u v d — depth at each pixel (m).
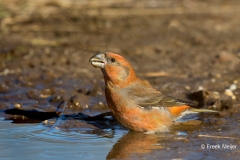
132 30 19.16
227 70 14.95
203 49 17.03
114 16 20.42
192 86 13.41
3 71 14.62
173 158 8.43
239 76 14.26
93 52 16.59
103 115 11.41
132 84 10.26
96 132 10.30
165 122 10.34
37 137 9.91
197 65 15.42
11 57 15.84
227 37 18.50
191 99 12.40
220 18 20.88
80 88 13.22
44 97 12.66
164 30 19.28
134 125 10.22
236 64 15.48
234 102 11.94
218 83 13.59
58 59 15.71
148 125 10.18
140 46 17.39
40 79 13.95
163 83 13.70
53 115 11.54
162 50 16.95
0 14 18.91
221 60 15.78
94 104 12.02
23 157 8.69
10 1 19.30
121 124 10.84
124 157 8.58
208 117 11.14
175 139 9.61
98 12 20.42
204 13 21.39
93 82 13.77
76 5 20.28
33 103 12.25
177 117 10.66
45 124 10.81
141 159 8.45
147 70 14.97
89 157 8.64
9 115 11.49
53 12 19.98
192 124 10.65
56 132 10.26
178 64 15.57
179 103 10.43
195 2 22.88
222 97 12.07
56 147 9.25
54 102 12.29
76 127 10.58
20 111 11.73
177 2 22.70
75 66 15.23
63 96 12.45
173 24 19.92
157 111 10.22
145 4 21.94
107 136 10.02
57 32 18.62
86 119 11.16
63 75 14.31
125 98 10.09
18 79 13.84
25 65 15.18
